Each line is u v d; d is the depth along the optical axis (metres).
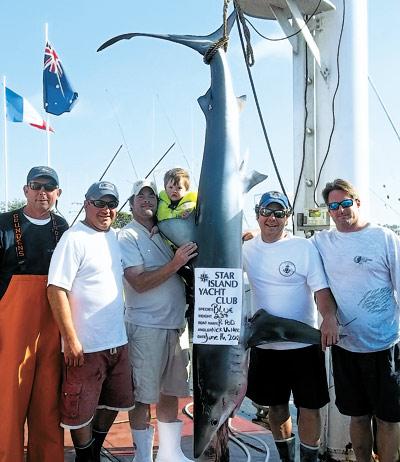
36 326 3.02
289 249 3.11
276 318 2.98
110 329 3.05
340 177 3.89
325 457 3.83
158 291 3.28
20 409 2.96
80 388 2.99
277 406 3.20
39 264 3.04
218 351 2.91
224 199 2.98
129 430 4.05
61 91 7.12
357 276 3.07
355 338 3.10
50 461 3.05
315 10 3.95
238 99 3.11
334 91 3.93
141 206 3.34
